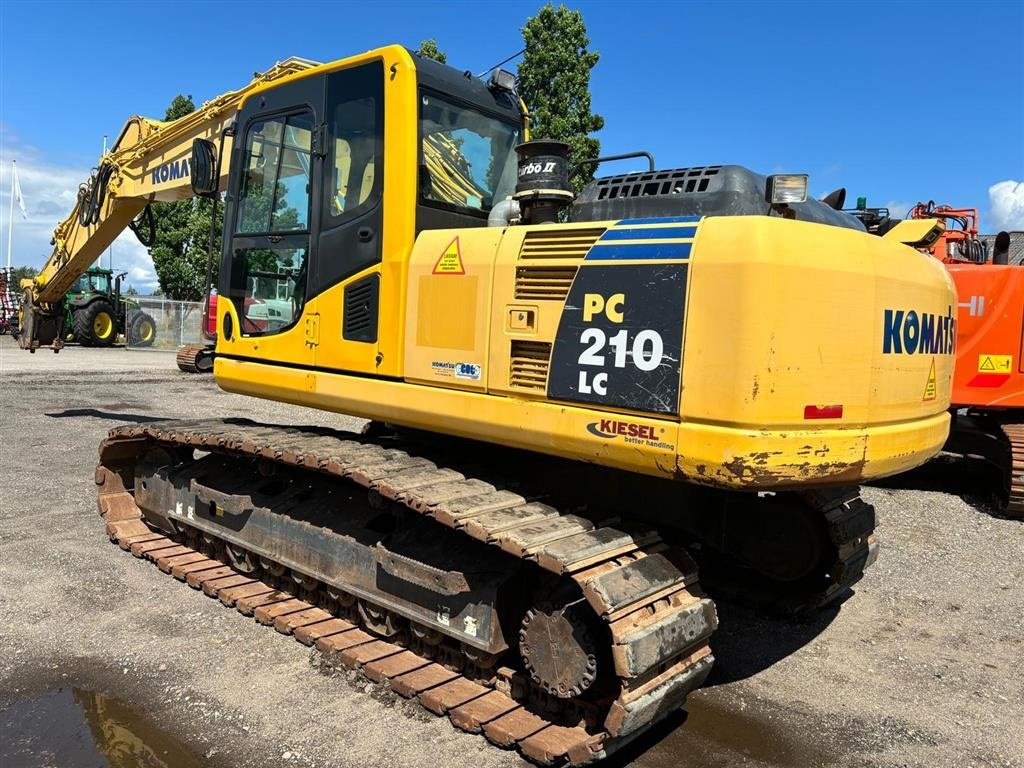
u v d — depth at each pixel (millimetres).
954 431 7367
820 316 2797
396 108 3756
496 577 3334
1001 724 3463
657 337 2877
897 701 3658
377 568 3789
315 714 3336
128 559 5098
